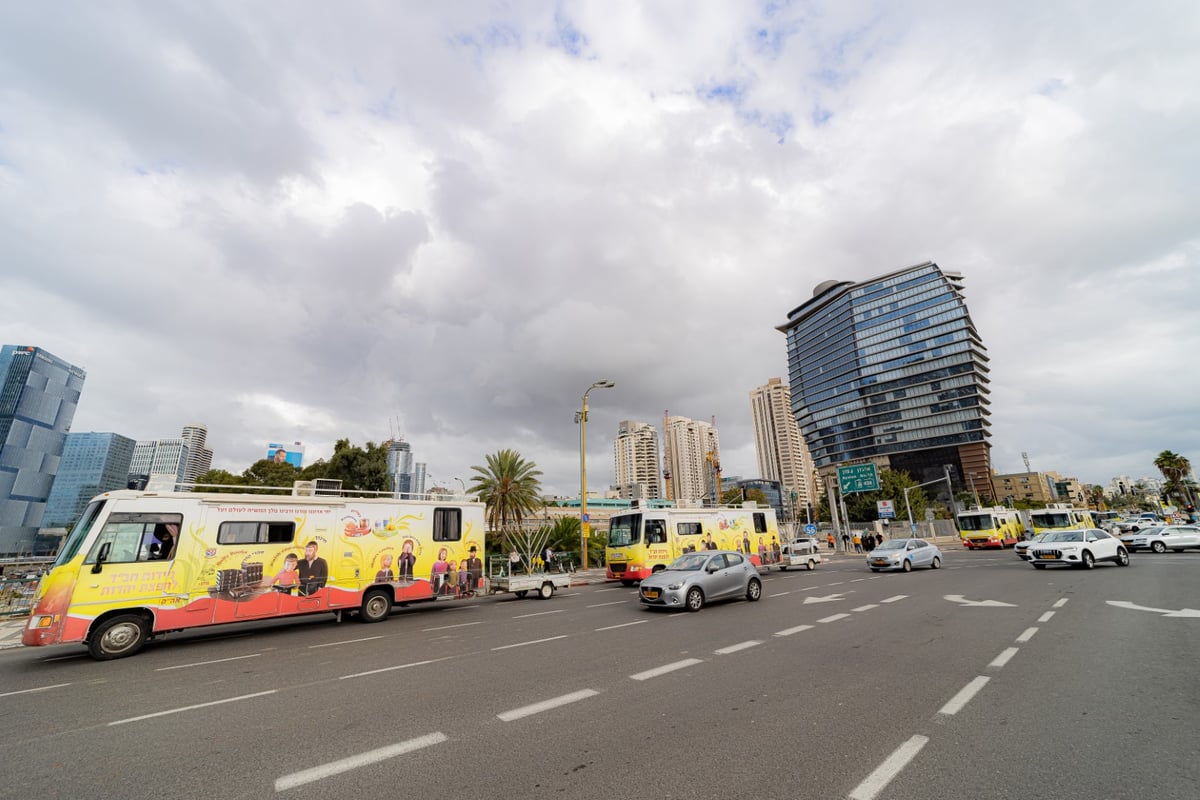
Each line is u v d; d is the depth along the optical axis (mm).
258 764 4695
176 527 11570
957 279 154125
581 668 7949
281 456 56469
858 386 149625
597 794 3982
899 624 11023
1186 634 9289
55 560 10805
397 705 6328
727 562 15406
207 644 11367
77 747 5238
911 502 70500
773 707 5941
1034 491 171250
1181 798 3775
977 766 4363
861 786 4047
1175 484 79250
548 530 38969
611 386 30203
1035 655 8109
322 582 13438
